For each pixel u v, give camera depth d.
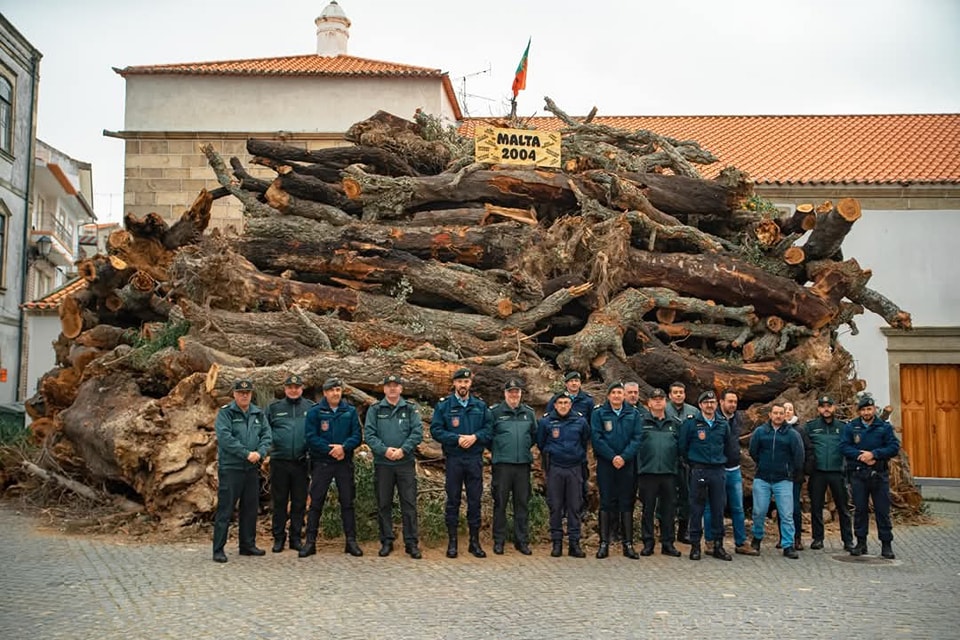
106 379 12.73
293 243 13.56
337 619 7.03
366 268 13.41
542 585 8.41
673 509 10.16
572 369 12.91
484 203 14.94
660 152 17.08
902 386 23.77
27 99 30.94
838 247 15.00
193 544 10.06
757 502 10.48
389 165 15.29
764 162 25.38
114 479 11.86
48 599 7.52
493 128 14.91
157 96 24.31
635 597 8.00
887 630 7.03
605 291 13.73
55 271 38.12
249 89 24.38
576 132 16.81
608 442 10.03
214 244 13.65
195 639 6.45
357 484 10.41
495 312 13.27
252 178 15.18
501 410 10.06
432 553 9.84
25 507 12.41
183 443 10.85
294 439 9.69
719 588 8.47
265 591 7.89
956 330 23.33
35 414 15.63
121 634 6.54
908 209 23.75
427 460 11.51
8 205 29.55
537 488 11.31
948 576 9.30
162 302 14.13
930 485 22.78
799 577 9.11
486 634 6.70
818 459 10.95
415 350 12.38
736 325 14.68
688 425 10.17
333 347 12.58
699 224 15.98
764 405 13.25
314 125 24.30
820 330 14.49
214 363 11.44
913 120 28.05
